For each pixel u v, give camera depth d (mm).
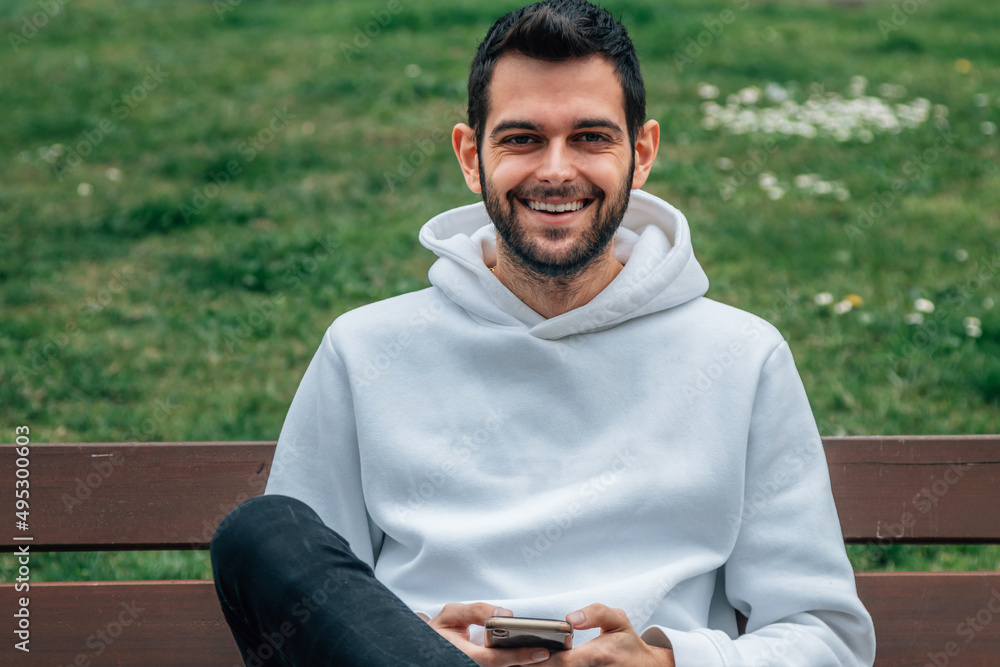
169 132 6641
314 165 6098
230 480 1894
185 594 1856
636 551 1656
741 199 5523
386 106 7113
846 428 3293
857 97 7297
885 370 3691
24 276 4578
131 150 6328
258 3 10070
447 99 7281
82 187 5574
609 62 1649
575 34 1612
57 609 1839
